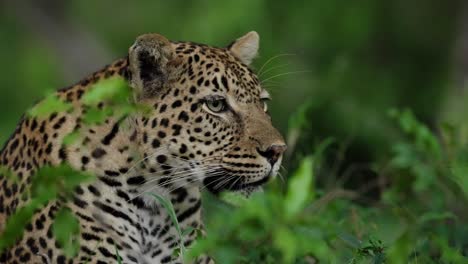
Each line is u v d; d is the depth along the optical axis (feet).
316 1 103.60
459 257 30.30
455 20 110.22
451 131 45.29
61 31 121.70
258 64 86.94
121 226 34.53
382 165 47.83
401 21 109.60
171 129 34.47
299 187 25.77
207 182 35.32
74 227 29.58
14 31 123.24
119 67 35.19
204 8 101.50
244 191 35.45
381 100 101.86
